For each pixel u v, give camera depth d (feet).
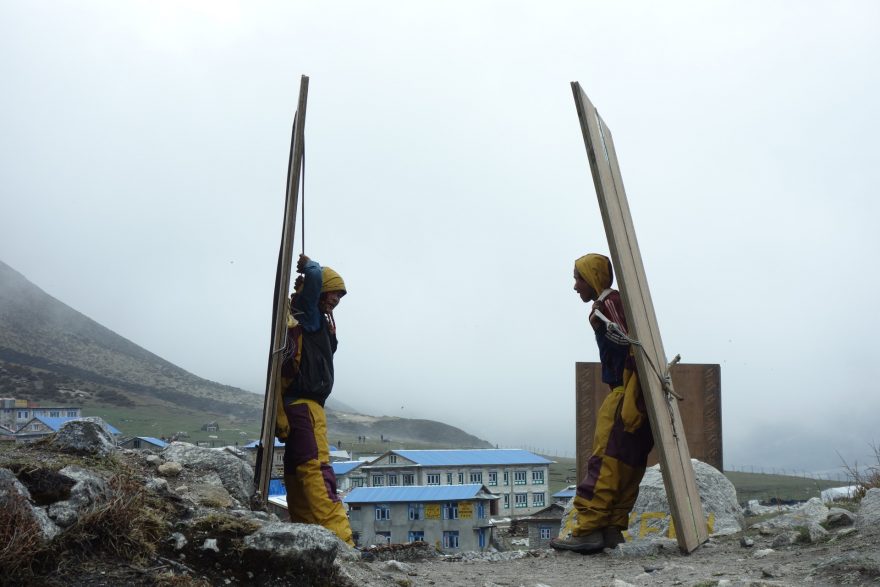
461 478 234.38
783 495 222.07
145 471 19.69
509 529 151.33
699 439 44.60
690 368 45.16
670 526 30.55
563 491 145.38
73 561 13.79
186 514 16.24
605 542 25.63
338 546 15.52
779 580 18.60
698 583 18.30
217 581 14.65
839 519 26.25
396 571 21.76
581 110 24.32
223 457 21.04
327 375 24.03
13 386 526.98
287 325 22.62
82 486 14.99
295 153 22.38
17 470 14.85
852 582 17.66
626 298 24.22
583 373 45.16
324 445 23.75
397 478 228.22
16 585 12.92
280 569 14.92
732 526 30.89
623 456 25.25
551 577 21.40
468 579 21.07
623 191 29.01
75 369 649.61
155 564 14.49
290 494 23.56
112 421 466.70
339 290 24.67
